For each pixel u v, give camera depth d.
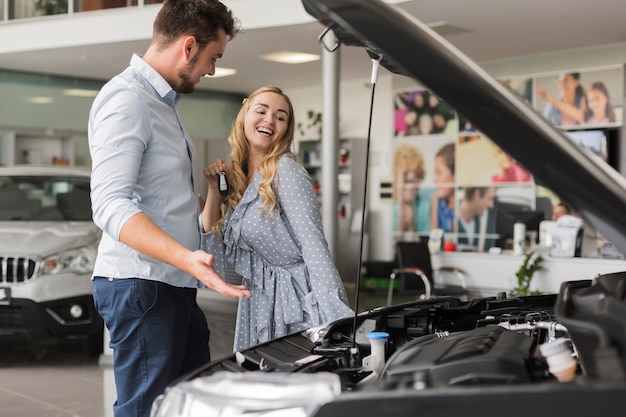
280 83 13.65
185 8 2.43
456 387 1.24
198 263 1.98
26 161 13.59
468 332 1.75
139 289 2.38
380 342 1.97
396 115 13.17
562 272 8.37
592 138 10.79
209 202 3.01
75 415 4.92
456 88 1.36
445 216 12.62
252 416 1.36
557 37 9.95
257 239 2.87
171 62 2.47
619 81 10.52
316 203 2.88
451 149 12.52
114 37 9.97
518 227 9.29
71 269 6.11
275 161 2.89
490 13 8.52
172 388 1.50
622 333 1.37
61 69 12.35
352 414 1.26
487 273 9.23
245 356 1.90
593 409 1.16
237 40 9.84
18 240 6.14
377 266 12.77
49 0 10.50
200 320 2.64
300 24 8.89
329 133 8.79
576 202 1.36
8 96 12.49
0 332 6.00
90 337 6.72
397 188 13.19
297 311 2.85
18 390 5.57
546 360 1.59
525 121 1.36
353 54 11.09
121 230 2.14
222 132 14.31
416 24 1.41
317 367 1.83
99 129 2.33
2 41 10.83
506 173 11.90
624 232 1.33
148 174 2.42
